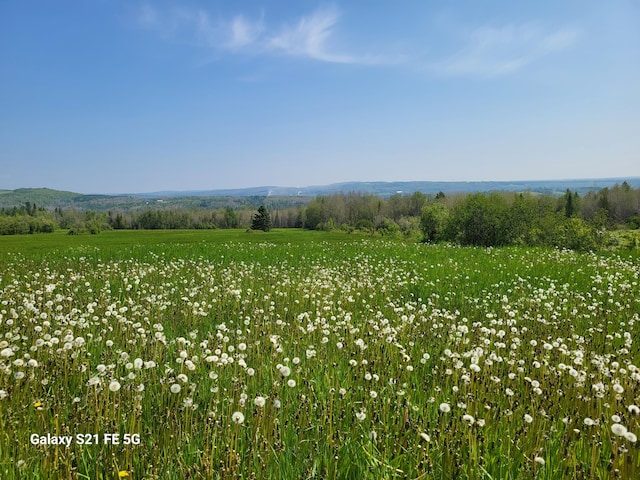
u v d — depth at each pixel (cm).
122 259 2038
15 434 353
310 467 342
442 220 3944
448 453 337
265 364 552
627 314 859
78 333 661
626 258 1916
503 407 431
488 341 588
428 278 1330
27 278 1308
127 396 433
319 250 2531
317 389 475
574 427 400
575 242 2688
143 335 605
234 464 319
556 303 970
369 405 417
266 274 1419
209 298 1014
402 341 656
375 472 327
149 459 339
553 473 326
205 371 502
